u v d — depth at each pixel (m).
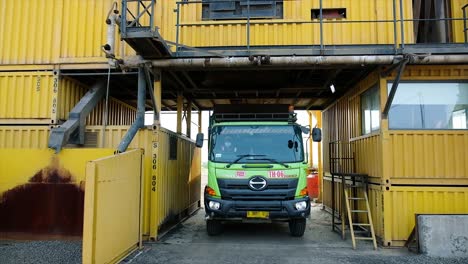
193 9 9.25
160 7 9.23
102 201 5.91
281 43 8.96
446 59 7.71
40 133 9.21
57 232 8.09
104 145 8.99
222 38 9.04
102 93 10.04
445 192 8.19
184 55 8.12
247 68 8.19
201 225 10.94
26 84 9.38
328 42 8.87
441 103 8.52
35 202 8.16
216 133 8.77
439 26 10.10
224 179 8.25
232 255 7.34
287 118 8.88
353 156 10.48
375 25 8.80
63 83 9.55
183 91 11.41
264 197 8.13
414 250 7.70
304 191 8.32
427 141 8.34
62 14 9.52
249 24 8.68
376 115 8.86
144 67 8.11
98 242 5.76
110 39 8.21
